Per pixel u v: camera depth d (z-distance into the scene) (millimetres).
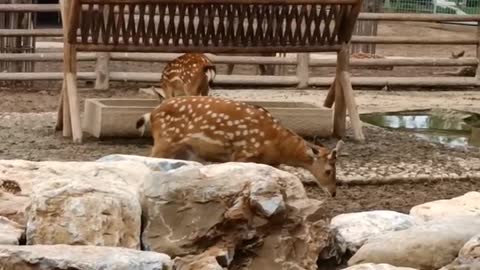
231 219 7480
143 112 13602
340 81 14664
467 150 14125
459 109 18719
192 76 15008
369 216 8391
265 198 7539
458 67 24203
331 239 7918
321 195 11148
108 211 7246
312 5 14242
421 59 21875
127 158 8648
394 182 11891
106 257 6602
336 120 14734
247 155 10758
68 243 7098
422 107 18812
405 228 8172
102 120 13484
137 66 23484
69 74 13719
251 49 14398
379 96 20312
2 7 19172
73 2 13164
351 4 14242
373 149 13867
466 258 7258
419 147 14188
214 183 7645
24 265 6543
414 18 21391
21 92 19297
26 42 19922
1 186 7891
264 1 13836
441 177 12086
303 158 10867
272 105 15156
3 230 7145
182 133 10914
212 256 7262
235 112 10812
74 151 12766
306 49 14586
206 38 14234
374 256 7621
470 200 9312
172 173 7766
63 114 13984
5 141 13367
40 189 7316
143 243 7449
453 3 32781
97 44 13773
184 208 7551
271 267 7527
